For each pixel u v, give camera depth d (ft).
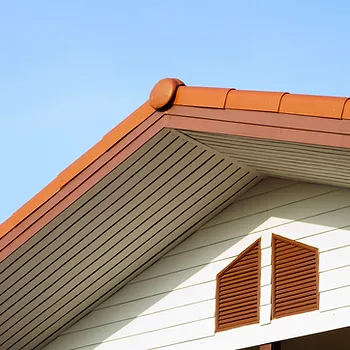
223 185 46.06
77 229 45.93
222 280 46.73
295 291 44.16
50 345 51.78
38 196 45.14
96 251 47.44
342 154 39.01
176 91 41.63
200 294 47.21
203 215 47.60
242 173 45.78
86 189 43.96
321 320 42.96
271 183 46.55
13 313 49.80
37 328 50.88
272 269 45.14
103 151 43.50
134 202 45.44
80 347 50.34
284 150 40.96
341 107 37.70
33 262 47.06
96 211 45.24
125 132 42.96
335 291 43.06
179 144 42.75
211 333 46.16
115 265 48.55
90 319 50.57
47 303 49.57
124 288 49.98
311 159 41.19
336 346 45.70
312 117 38.42
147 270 49.47
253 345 44.52
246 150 42.52
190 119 41.19
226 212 47.67
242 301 45.68
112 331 49.52
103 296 50.14
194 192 45.85
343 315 42.50
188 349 46.60
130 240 47.44
